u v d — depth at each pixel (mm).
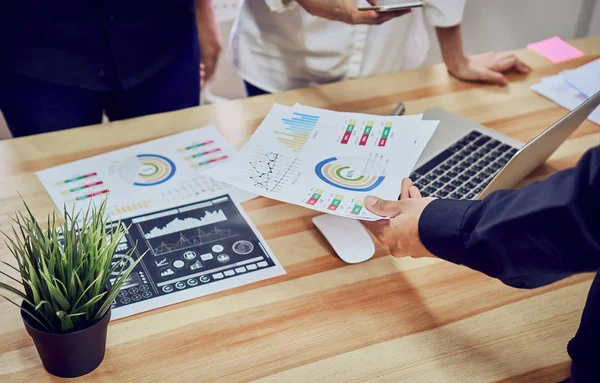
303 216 1021
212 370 772
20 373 761
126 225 965
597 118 1284
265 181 941
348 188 919
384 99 1311
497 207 699
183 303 857
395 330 835
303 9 1407
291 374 771
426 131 1036
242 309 854
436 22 1335
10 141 1146
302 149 1015
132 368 771
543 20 2240
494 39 2303
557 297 894
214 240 955
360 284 904
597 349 724
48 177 1065
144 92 1452
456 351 810
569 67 1458
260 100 1300
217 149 1150
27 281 686
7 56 1253
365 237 965
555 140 1021
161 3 1327
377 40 1518
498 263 708
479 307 874
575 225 629
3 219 975
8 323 820
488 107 1300
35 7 1216
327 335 824
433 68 1440
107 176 1071
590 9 2164
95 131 1188
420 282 912
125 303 847
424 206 804
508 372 785
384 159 979
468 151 1114
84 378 758
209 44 1740
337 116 1087
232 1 2260
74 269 699
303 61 1495
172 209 1007
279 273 911
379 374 775
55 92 1334
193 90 1500
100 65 1340
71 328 720
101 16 1281
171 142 1165
